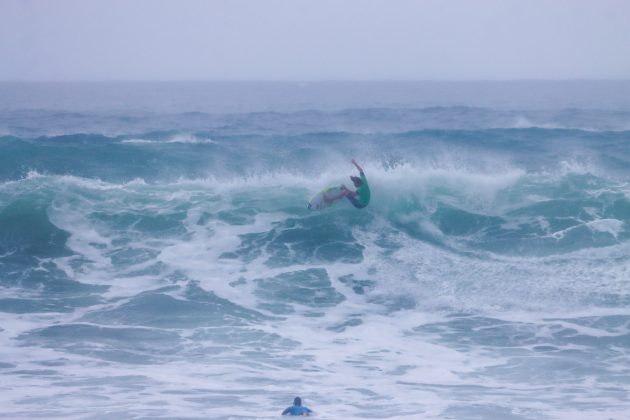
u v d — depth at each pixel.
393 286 55.56
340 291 54.97
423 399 36.16
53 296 52.34
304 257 60.88
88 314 49.06
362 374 40.19
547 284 54.22
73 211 66.38
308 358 42.81
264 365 41.47
